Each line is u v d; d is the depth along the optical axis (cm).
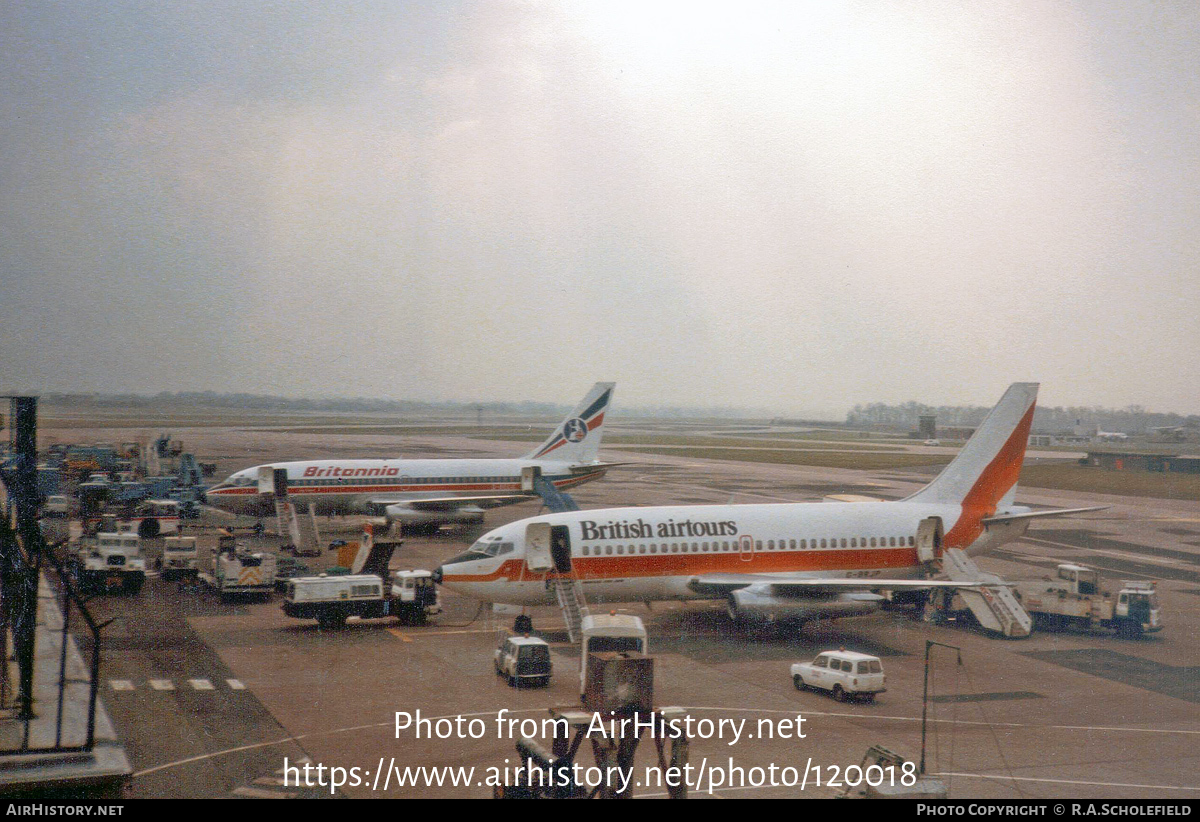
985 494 6225
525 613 5231
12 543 2956
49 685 2873
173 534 8500
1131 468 19638
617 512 5391
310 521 7675
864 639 5231
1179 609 6238
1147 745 3466
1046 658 4853
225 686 3956
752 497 12450
